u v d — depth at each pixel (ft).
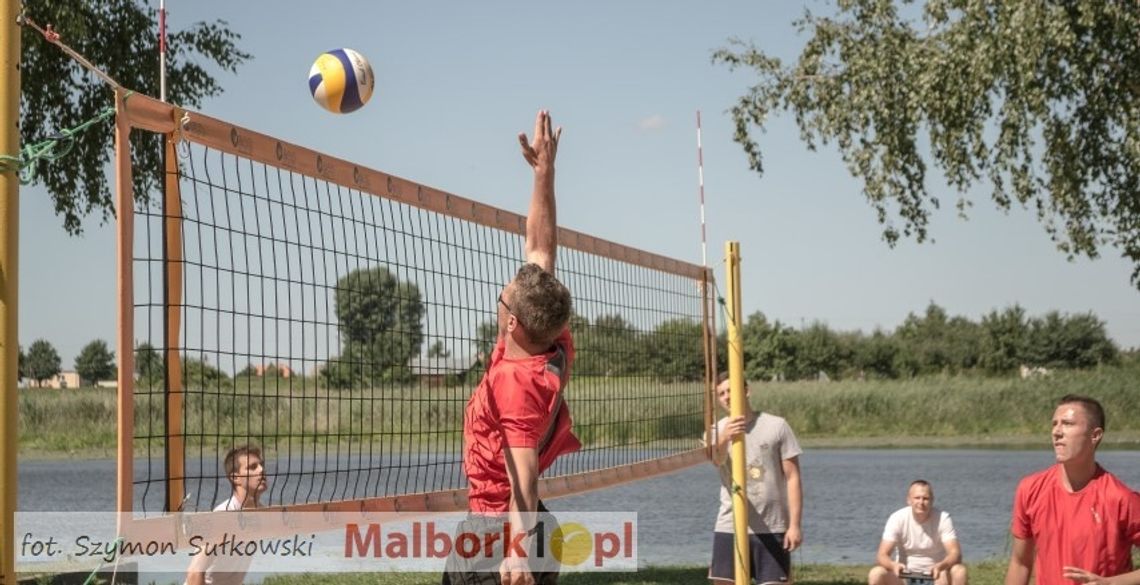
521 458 15.58
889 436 168.86
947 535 37.45
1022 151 62.08
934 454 138.92
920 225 67.26
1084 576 20.67
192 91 56.24
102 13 52.85
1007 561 50.01
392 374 26.50
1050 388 171.12
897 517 37.96
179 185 20.43
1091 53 57.11
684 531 66.74
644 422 40.65
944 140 62.95
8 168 17.43
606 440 39.04
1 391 17.15
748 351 278.26
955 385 176.65
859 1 68.28
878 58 66.49
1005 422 169.99
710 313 43.24
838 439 165.68
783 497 34.09
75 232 53.26
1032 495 21.97
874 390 176.65
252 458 22.24
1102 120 61.31
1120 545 21.11
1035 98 57.72
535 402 15.83
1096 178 62.80
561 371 16.24
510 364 16.05
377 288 26.04
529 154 19.04
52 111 52.11
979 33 60.13
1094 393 168.86
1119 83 58.80
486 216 30.48
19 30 17.74
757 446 34.04
